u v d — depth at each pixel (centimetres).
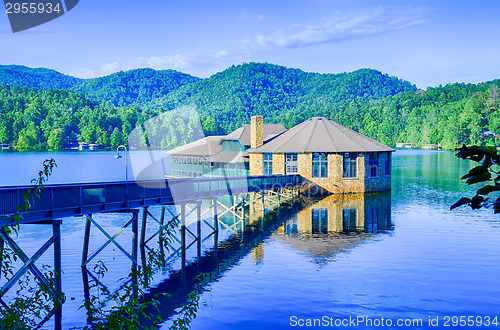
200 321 1455
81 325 1434
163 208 2466
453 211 3400
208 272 1981
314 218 3216
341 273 1906
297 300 1620
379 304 1577
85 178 6975
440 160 10181
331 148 4412
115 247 2434
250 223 3138
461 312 1509
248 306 1575
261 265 2056
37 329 1404
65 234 2775
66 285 1798
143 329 1394
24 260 1510
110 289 1758
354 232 2705
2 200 1455
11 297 1653
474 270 1922
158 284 1836
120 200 1991
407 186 5128
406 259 2095
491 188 353
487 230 2698
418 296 1644
